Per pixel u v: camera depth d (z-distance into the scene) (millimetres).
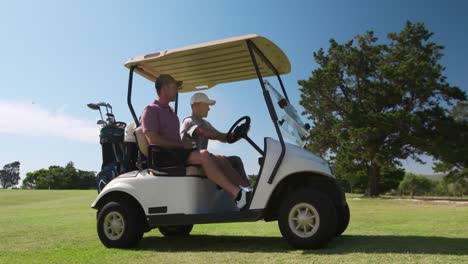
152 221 3805
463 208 10945
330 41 24453
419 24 23250
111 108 4688
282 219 3404
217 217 3604
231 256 3166
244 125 4082
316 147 24438
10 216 8211
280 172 3447
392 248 3254
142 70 4426
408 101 22891
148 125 3943
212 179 3701
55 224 6316
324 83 23484
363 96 23656
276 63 4320
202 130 4227
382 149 22281
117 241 3873
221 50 3957
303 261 2846
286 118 3686
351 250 3199
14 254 3576
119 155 4426
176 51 3986
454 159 21406
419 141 21469
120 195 4043
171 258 3188
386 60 23797
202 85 5012
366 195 24938
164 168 3857
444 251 3080
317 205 3277
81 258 3297
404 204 13961
